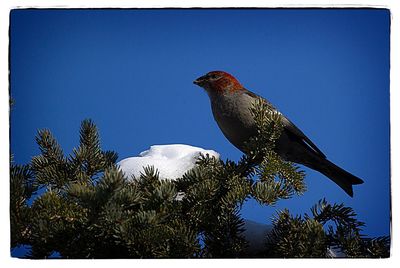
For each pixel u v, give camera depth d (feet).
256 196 19.72
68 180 22.02
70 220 18.48
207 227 19.83
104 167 22.79
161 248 18.37
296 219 20.10
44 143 22.71
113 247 18.85
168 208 18.88
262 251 20.15
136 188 18.99
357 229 20.38
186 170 21.24
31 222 18.79
